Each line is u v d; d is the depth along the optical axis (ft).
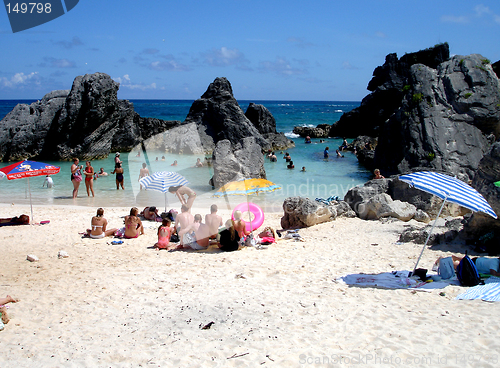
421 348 14.61
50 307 20.89
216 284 23.71
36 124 106.22
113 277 25.63
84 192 62.49
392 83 151.02
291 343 15.72
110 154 107.45
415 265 24.14
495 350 14.15
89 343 16.65
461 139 70.79
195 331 17.33
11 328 18.40
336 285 22.57
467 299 19.30
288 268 26.43
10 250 32.40
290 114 364.79
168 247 32.73
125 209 50.16
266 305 19.97
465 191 20.67
